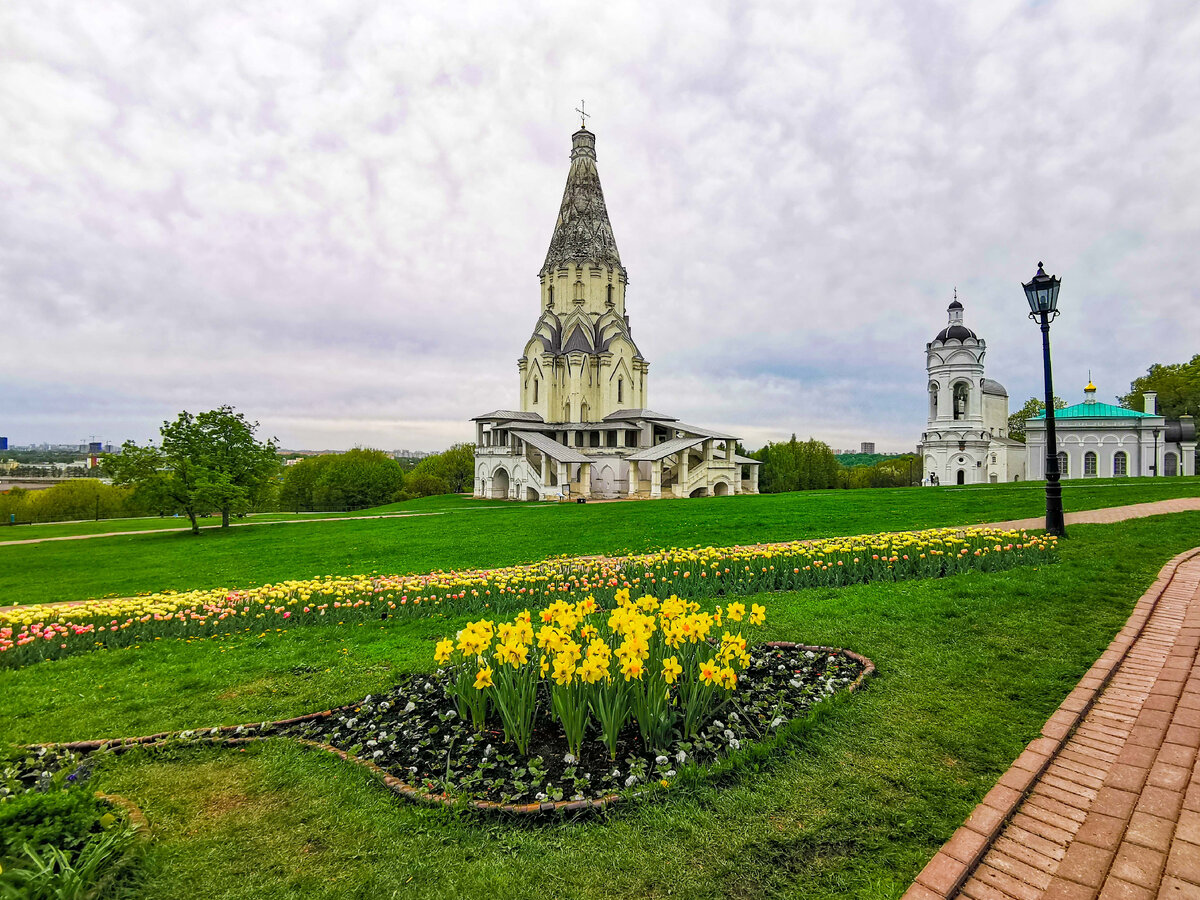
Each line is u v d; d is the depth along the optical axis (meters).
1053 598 8.83
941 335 59.97
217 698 7.15
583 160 66.81
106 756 5.50
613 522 28.41
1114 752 4.80
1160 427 51.78
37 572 21.61
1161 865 3.55
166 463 36.28
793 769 4.82
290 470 88.19
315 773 5.13
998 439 59.84
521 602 11.38
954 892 3.46
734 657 6.18
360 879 3.82
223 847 4.15
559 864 3.90
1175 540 12.63
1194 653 6.51
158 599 13.03
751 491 64.12
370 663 8.24
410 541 25.89
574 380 63.12
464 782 4.83
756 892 3.58
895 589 10.30
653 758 5.21
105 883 3.59
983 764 4.73
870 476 90.94
